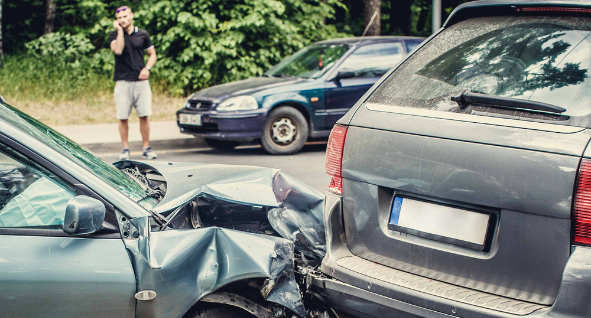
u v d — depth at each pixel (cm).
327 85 882
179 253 249
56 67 1352
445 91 271
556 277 228
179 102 1302
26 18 1798
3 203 246
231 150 922
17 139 248
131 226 247
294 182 367
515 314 229
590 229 218
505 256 239
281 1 1445
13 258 238
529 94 250
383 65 920
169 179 330
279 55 1391
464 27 301
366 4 1684
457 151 248
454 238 253
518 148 234
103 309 241
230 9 1385
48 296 238
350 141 284
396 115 273
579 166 221
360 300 269
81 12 1638
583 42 256
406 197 268
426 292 250
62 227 244
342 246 289
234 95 852
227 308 264
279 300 260
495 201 238
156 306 244
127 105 823
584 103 235
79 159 281
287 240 270
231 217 357
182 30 1334
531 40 270
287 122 872
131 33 807
